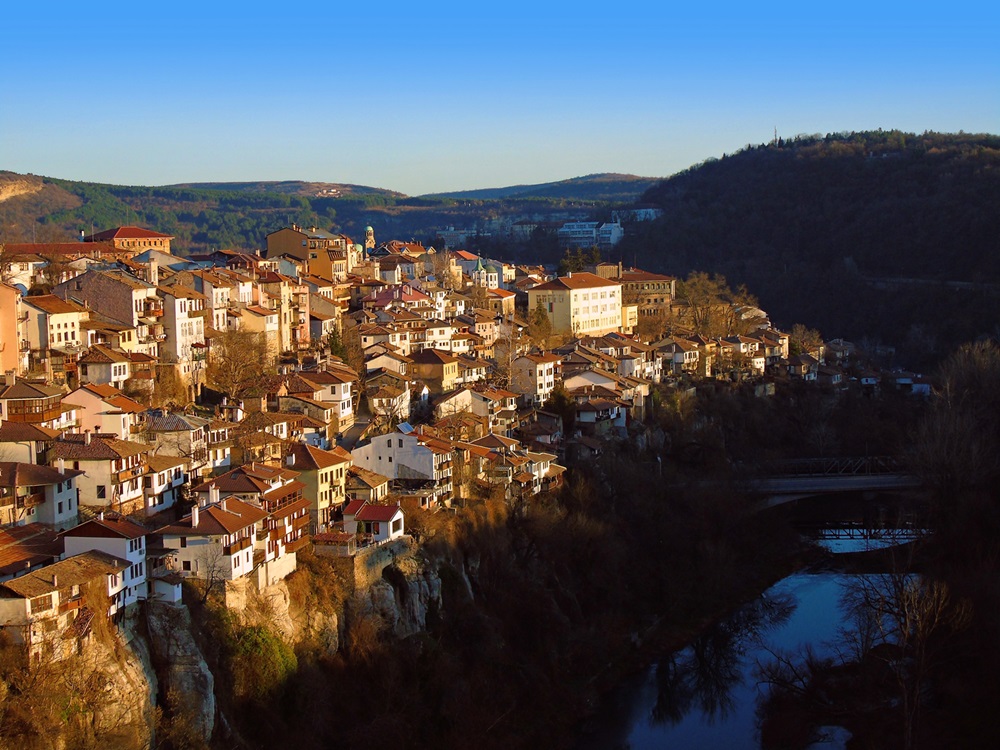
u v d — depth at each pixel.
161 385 174.38
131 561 115.25
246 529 126.62
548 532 173.88
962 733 136.12
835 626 173.38
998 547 176.00
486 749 136.38
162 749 110.31
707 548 191.62
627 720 148.88
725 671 162.50
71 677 104.31
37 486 123.25
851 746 137.00
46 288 183.88
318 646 132.62
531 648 158.25
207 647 119.44
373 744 126.75
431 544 155.38
